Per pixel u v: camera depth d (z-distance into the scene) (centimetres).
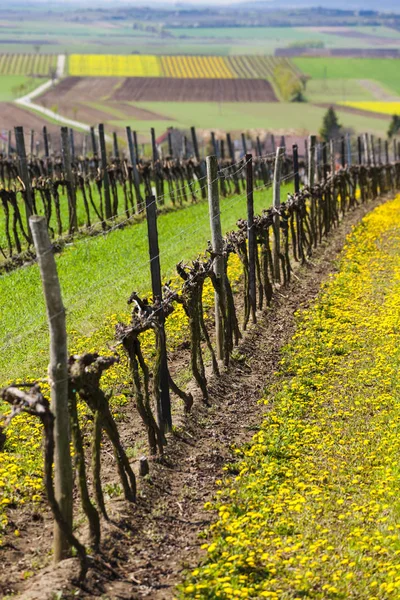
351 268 4294
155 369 2119
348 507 1805
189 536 1716
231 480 1961
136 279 3612
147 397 2048
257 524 1700
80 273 3666
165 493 1891
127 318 3061
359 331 3173
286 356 2884
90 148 16988
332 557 1573
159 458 2027
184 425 2238
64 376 1549
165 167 6384
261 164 8031
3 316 3067
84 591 1473
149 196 2067
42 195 4578
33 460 1984
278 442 2155
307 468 1989
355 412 2369
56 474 1566
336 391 2559
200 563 1585
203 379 2417
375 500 1830
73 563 1535
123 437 2195
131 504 1797
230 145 7638
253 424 2311
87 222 4891
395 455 2038
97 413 1694
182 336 2964
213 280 2614
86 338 2858
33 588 1462
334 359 2852
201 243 4431
